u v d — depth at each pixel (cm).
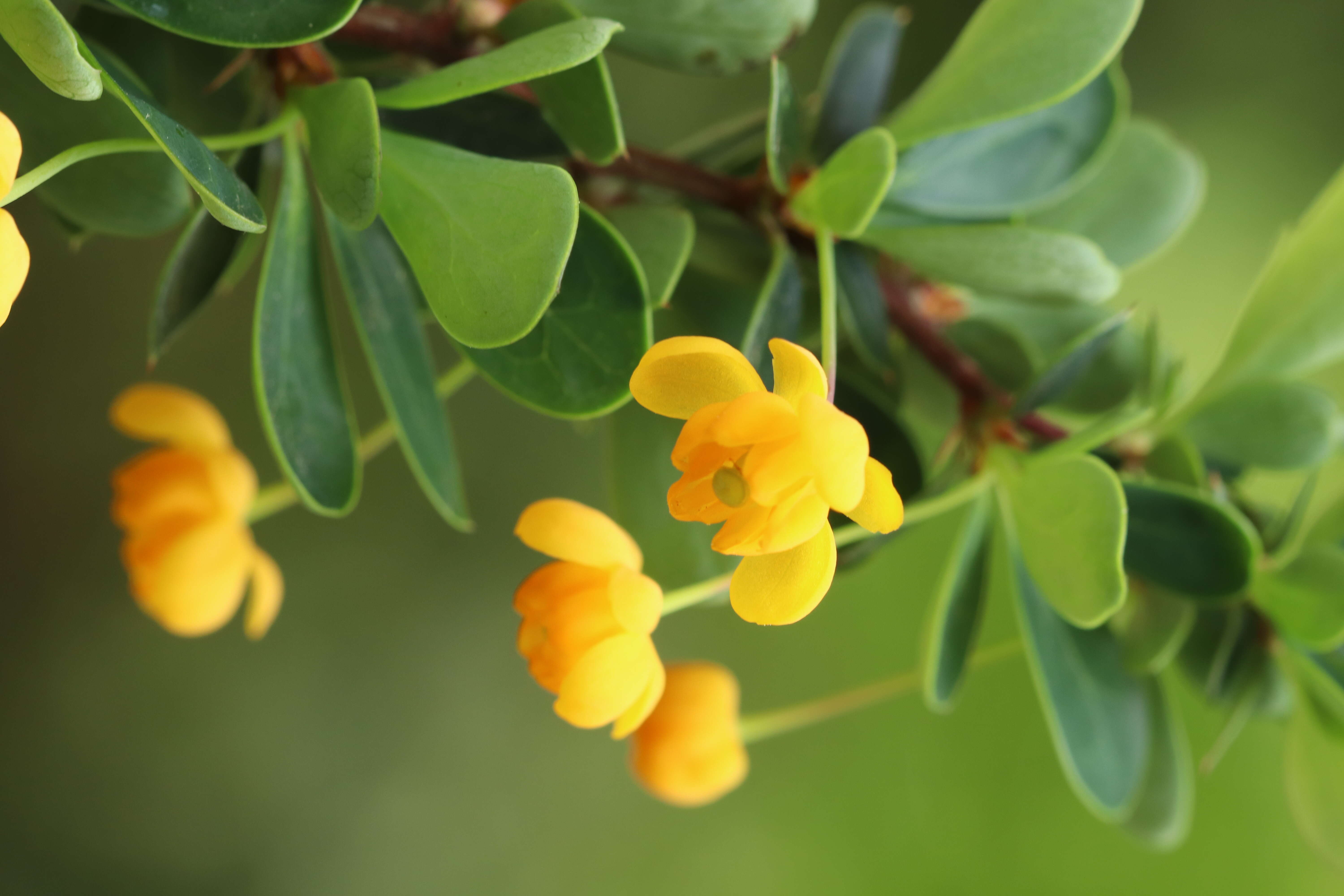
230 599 28
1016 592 26
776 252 26
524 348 24
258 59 25
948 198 27
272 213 27
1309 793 26
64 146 25
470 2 25
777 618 23
